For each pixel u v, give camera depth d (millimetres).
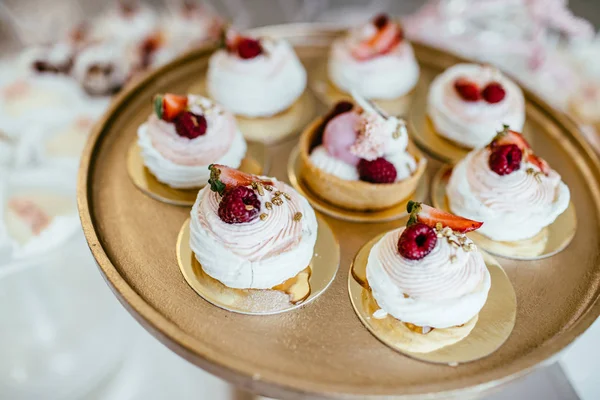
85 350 451
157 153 406
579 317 362
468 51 576
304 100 485
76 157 521
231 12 732
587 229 409
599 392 417
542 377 411
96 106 560
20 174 499
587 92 582
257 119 467
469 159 407
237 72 458
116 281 353
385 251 359
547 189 394
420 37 582
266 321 353
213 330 347
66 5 677
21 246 462
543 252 393
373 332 350
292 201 373
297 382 319
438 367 337
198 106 417
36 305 459
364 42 487
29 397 435
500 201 388
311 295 364
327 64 517
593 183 432
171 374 429
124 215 399
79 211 385
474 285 350
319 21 732
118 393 426
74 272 469
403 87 489
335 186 401
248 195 355
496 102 442
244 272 354
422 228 347
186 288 365
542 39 568
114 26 599
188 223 396
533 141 459
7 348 448
